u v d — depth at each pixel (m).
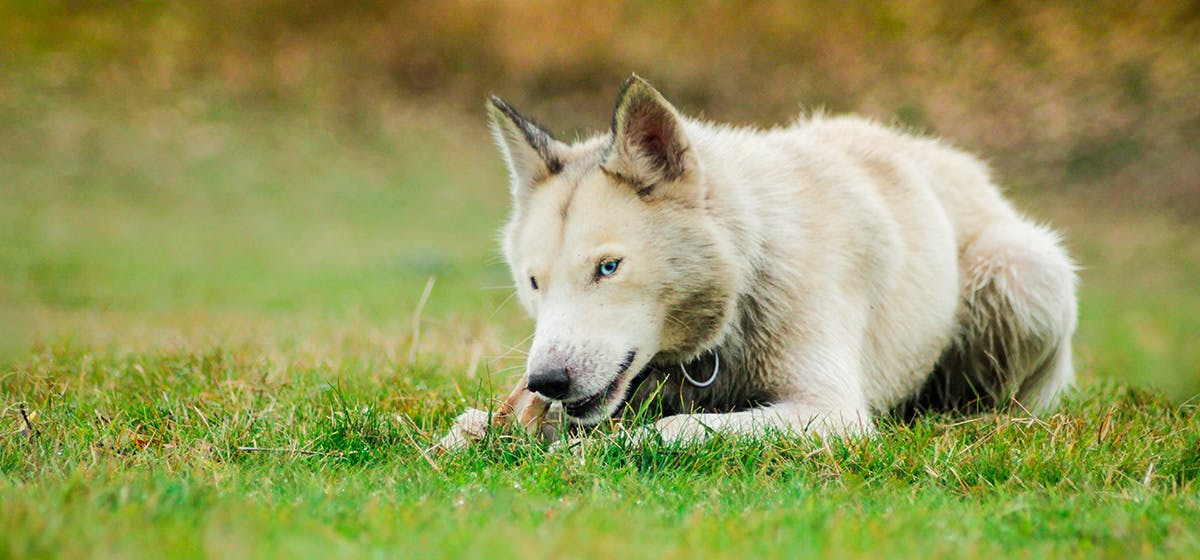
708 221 8.51
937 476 7.32
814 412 8.61
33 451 7.36
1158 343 16.19
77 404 9.04
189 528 5.41
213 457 7.68
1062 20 39.59
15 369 10.63
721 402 9.24
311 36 44.59
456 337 13.76
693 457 7.60
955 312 10.68
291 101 41.28
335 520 5.79
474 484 6.92
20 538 5.00
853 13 42.22
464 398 9.60
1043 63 38.06
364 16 45.44
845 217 9.55
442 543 5.20
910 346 10.09
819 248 9.23
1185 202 32.16
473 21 44.91
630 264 8.25
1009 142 35.38
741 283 8.66
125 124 38.81
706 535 5.55
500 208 35.00
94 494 5.97
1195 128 34.56
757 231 8.79
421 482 6.85
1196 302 23.73
